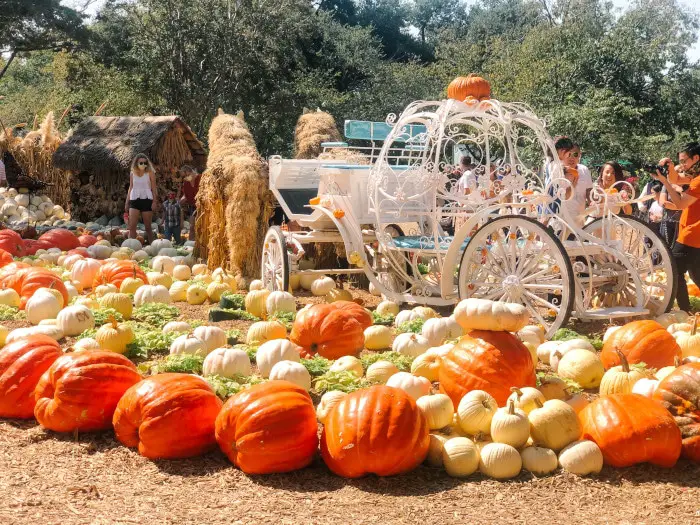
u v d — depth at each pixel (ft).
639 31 90.38
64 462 12.67
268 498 11.27
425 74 102.99
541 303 20.24
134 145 50.11
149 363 17.08
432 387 16.15
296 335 18.08
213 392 13.48
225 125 33.12
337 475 12.10
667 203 22.80
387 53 151.53
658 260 25.20
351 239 24.38
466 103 22.68
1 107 115.65
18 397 14.67
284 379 15.19
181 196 51.42
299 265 30.94
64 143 53.78
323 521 10.44
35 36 75.05
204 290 25.96
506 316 14.15
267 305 22.81
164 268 30.32
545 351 18.19
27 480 11.85
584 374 16.12
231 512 10.75
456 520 10.49
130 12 89.97
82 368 13.84
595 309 21.11
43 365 14.90
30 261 31.76
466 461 11.94
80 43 78.89
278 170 28.63
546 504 11.05
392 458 11.69
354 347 18.08
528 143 64.80
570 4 92.07
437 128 22.98
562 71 76.79
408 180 23.35
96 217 53.31
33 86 143.64
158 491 11.51
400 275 24.88
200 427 12.84
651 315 22.24
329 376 15.43
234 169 28.89
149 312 22.63
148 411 12.70
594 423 12.44
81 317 20.30
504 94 74.74
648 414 12.27
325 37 113.80
